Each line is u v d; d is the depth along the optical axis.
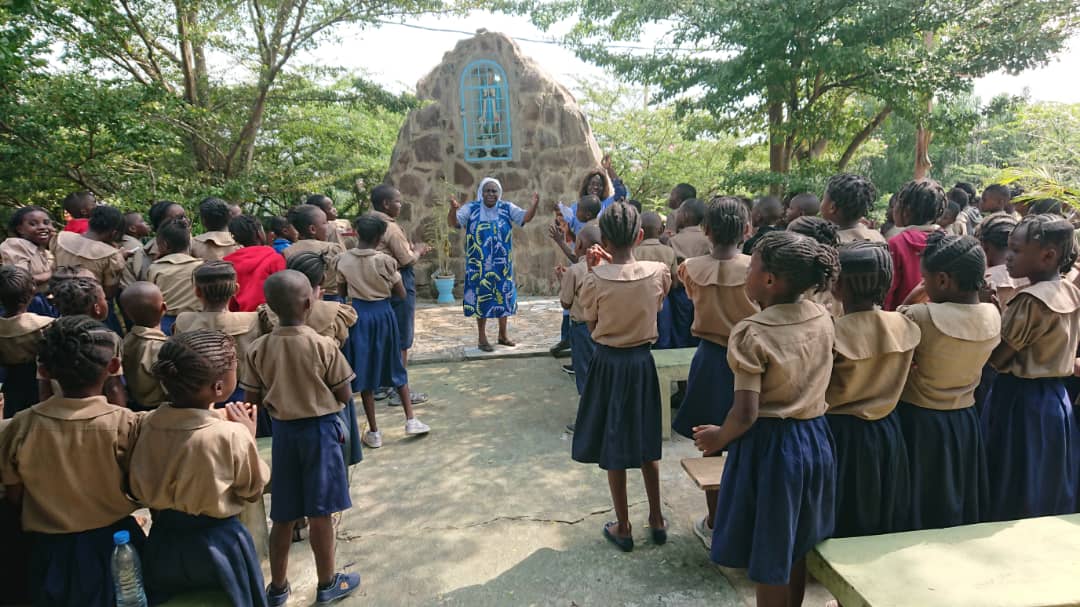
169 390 1.80
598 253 2.93
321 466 2.51
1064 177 6.29
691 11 6.98
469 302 6.06
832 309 3.05
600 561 2.83
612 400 2.81
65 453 1.72
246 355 2.53
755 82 6.82
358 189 11.06
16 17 4.82
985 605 1.73
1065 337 2.34
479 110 8.96
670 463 3.79
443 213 8.97
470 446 4.11
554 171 8.99
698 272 2.88
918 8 6.34
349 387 2.59
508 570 2.79
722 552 2.09
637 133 13.44
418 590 2.67
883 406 2.10
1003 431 2.48
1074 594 1.76
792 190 6.97
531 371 5.63
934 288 2.21
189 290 3.59
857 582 1.84
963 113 6.84
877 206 11.15
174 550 1.85
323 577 2.60
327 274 4.45
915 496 2.25
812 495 1.99
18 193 5.92
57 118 5.36
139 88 5.99
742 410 1.93
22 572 1.93
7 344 2.81
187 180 7.36
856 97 8.96
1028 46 6.32
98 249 4.12
